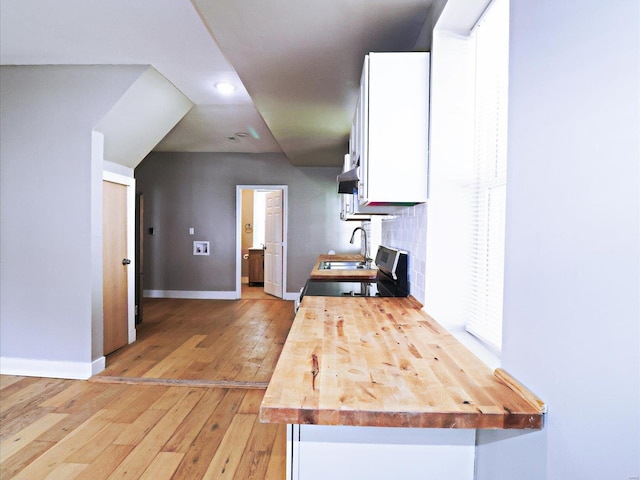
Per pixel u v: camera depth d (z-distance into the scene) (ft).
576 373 2.39
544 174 2.78
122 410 8.66
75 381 10.22
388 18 6.01
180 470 6.56
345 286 8.32
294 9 5.74
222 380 10.28
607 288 2.11
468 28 5.50
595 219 2.22
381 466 3.45
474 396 3.06
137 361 11.68
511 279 3.30
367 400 2.97
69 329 10.48
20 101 10.41
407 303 6.56
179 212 21.65
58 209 10.43
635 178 1.91
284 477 6.41
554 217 2.65
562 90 2.56
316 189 21.33
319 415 2.85
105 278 12.01
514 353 3.24
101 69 10.12
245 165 21.43
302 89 9.06
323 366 3.68
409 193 5.85
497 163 4.84
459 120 5.63
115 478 6.33
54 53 9.43
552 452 2.61
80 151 10.33
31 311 10.57
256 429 7.89
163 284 21.83
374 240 15.06
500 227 4.75
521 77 3.13
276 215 22.17
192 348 12.94
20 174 10.49
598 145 2.19
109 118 10.43
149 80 10.41
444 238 5.74
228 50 7.13
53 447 7.20
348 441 3.43
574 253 2.42
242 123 15.24
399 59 5.80
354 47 6.99
